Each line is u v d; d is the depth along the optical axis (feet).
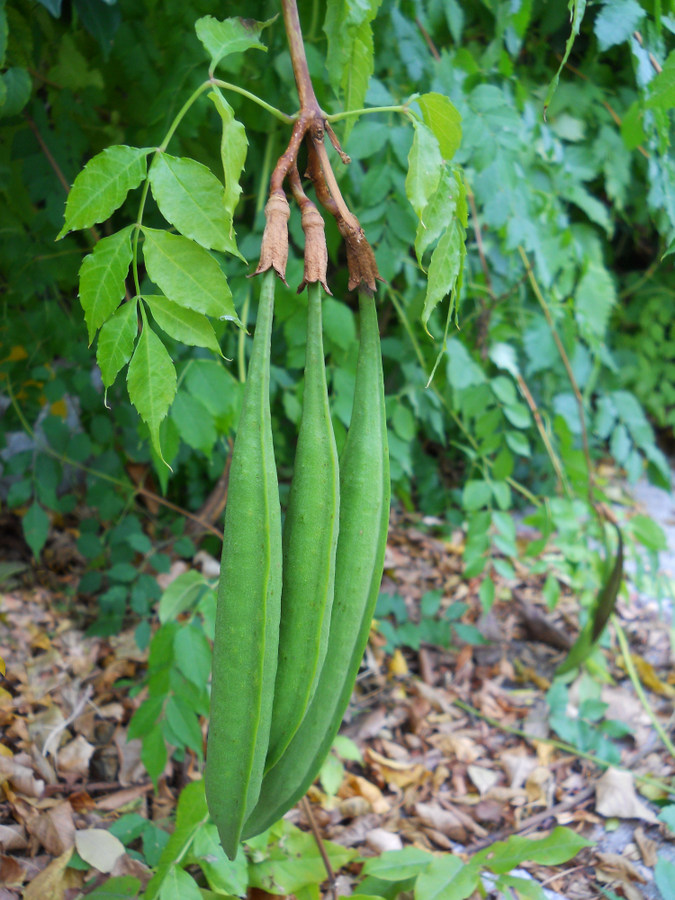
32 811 1.59
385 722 2.16
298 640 0.91
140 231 0.95
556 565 2.27
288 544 0.91
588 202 2.20
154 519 2.68
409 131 1.62
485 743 2.12
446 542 3.04
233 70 1.53
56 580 2.44
